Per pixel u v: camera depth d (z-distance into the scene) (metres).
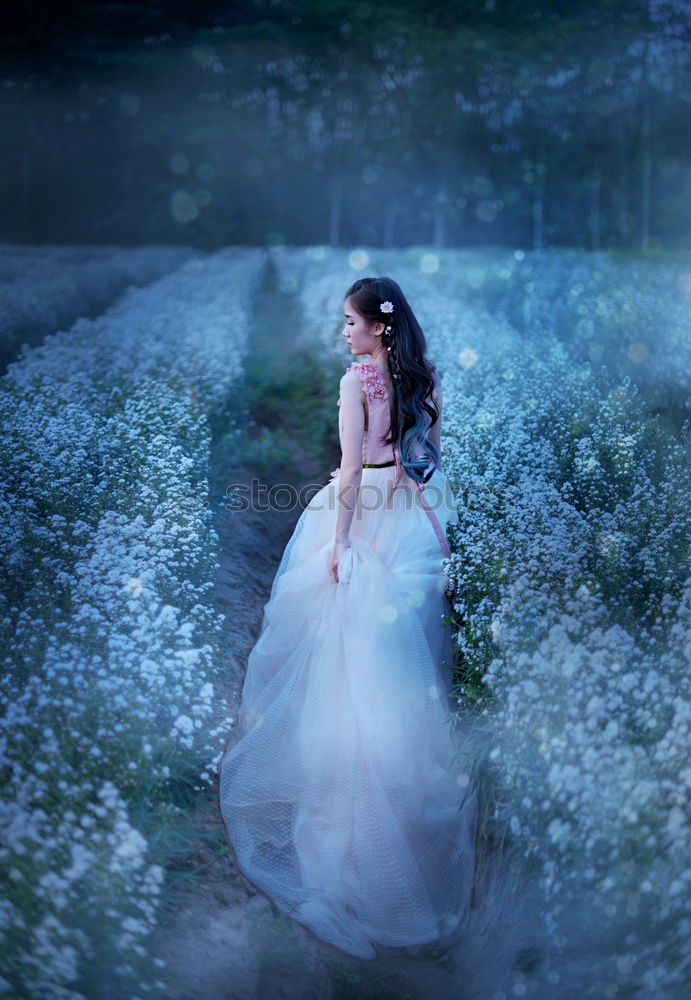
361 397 3.79
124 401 6.93
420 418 3.86
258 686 3.86
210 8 29.73
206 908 3.07
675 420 6.21
